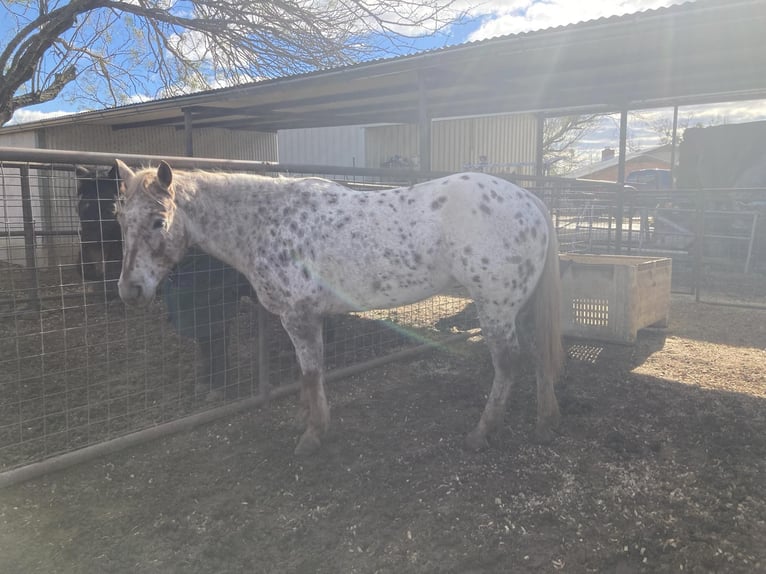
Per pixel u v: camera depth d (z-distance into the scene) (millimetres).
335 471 3094
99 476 3053
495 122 18484
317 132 16812
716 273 10172
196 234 3299
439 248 3080
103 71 8539
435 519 2621
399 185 5477
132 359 5094
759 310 7047
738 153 11406
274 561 2365
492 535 2492
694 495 2764
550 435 3359
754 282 9156
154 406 3988
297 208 3246
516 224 3070
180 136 13281
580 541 2438
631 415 3736
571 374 4559
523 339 4285
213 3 7152
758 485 2840
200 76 8477
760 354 5125
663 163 42094
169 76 8422
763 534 2447
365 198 3244
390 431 3580
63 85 8328
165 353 5242
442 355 5168
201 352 4293
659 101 10656
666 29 4887
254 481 3002
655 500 2730
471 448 3273
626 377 4488
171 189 3086
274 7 7441
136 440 3379
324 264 3174
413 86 7934
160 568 2322
